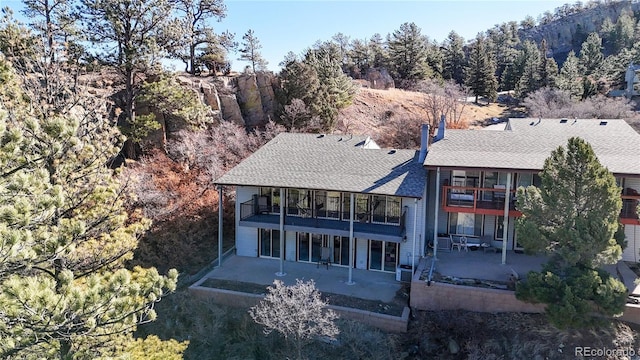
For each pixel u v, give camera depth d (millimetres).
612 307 12320
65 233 7598
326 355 13867
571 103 44281
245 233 21078
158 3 24750
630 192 17531
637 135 19531
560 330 13320
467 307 15180
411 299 15719
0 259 5527
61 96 12062
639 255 17938
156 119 26547
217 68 41062
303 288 14203
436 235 18203
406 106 46812
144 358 9508
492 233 20078
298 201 20344
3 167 6551
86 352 7320
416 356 13828
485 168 17094
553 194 13781
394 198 18859
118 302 7082
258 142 28656
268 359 14234
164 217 20078
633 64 56125
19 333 5988
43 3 22703
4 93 9453
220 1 40312
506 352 13445
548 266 13969
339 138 23219
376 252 19250
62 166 9234
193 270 19719
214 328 15273
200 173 23922
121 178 15984
